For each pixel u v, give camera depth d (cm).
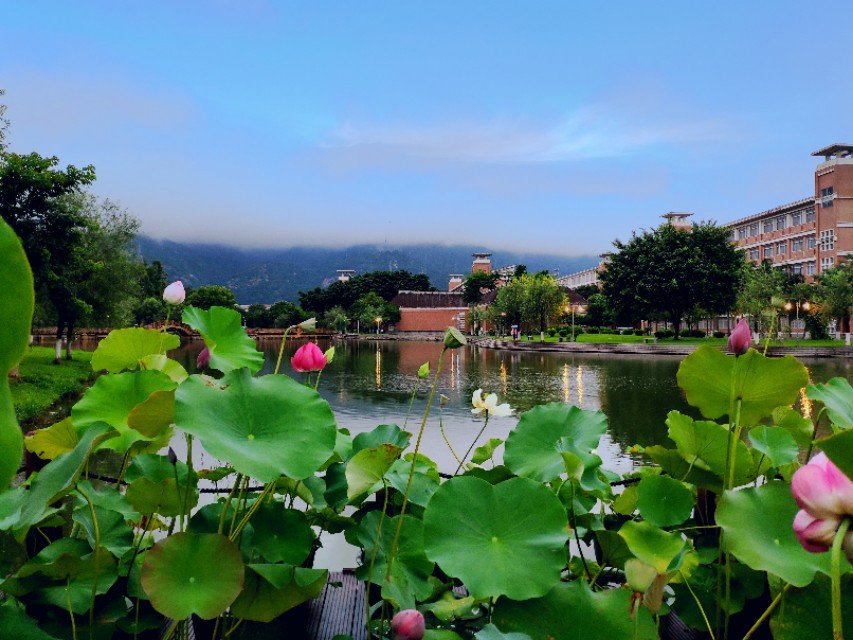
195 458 499
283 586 108
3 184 1483
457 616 128
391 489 158
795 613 102
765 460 157
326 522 150
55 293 1864
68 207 1758
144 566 98
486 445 212
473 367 2722
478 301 8194
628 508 159
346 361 3200
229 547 102
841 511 63
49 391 1406
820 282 3775
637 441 916
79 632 116
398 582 121
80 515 126
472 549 110
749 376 135
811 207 4747
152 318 5953
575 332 5891
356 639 131
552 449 158
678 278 4000
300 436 106
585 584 112
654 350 3578
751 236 5734
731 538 106
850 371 2139
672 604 135
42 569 115
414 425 1048
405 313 8362
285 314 8638
